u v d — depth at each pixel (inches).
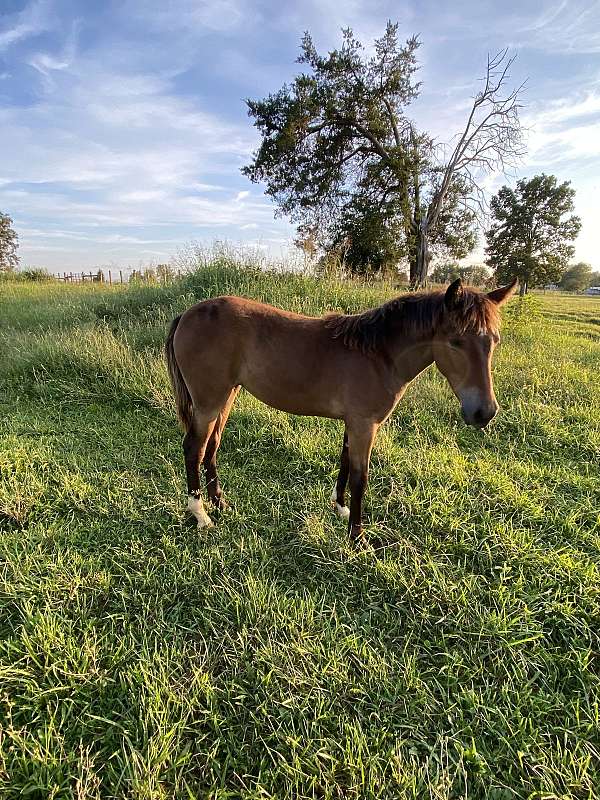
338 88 679.1
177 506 118.7
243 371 109.4
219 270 299.0
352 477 108.7
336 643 80.7
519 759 63.9
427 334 96.0
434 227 729.0
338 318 107.5
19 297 454.0
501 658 79.7
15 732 62.3
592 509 122.3
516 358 235.3
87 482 127.6
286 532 112.4
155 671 72.6
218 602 88.9
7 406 181.5
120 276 634.2
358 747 62.9
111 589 90.7
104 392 194.1
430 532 112.4
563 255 1589.6
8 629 80.4
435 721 69.8
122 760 60.9
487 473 137.8
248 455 151.8
